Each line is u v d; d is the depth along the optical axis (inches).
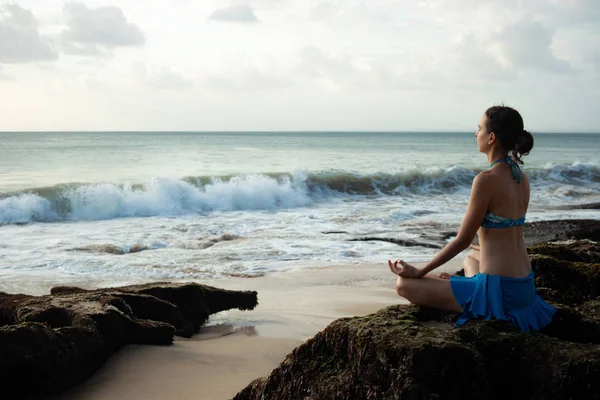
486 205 141.9
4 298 240.2
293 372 145.4
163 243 470.6
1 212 603.5
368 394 125.2
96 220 614.9
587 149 2669.8
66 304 215.9
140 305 237.3
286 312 288.8
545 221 532.1
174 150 1784.0
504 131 143.8
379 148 2480.3
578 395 122.1
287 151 1969.7
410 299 154.1
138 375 191.5
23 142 2484.0
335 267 398.3
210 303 271.9
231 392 181.9
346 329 138.9
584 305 177.6
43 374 172.2
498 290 141.8
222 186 727.1
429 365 119.6
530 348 130.7
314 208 716.7
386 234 518.0
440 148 2559.1
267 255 433.1
